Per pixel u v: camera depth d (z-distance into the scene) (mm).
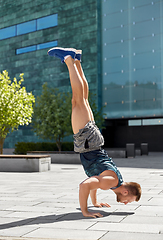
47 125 27484
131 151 25312
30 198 7449
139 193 5355
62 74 36781
